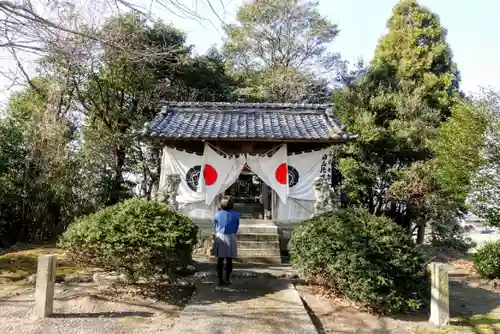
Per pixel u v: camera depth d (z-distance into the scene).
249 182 15.37
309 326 4.86
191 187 10.11
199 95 17.77
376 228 6.02
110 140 14.30
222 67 19.77
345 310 5.86
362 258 5.55
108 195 13.12
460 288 7.82
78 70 13.02
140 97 15.84
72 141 13.77
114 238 5.60
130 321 5.12
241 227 9.30
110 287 6.39
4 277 6.97
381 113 15.38
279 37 20.97
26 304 5.63
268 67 21.14
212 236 9.42
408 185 13.54
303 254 6.19
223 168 10.04
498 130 9.05
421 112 14.77
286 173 10.03
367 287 5.45
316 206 9.07
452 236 14.16
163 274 6.13
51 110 11.90
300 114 11.69
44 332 4.63
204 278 7.09
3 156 10.44
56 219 11.74
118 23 4.93
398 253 5.68
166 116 11.12
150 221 5.94
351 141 9.70
